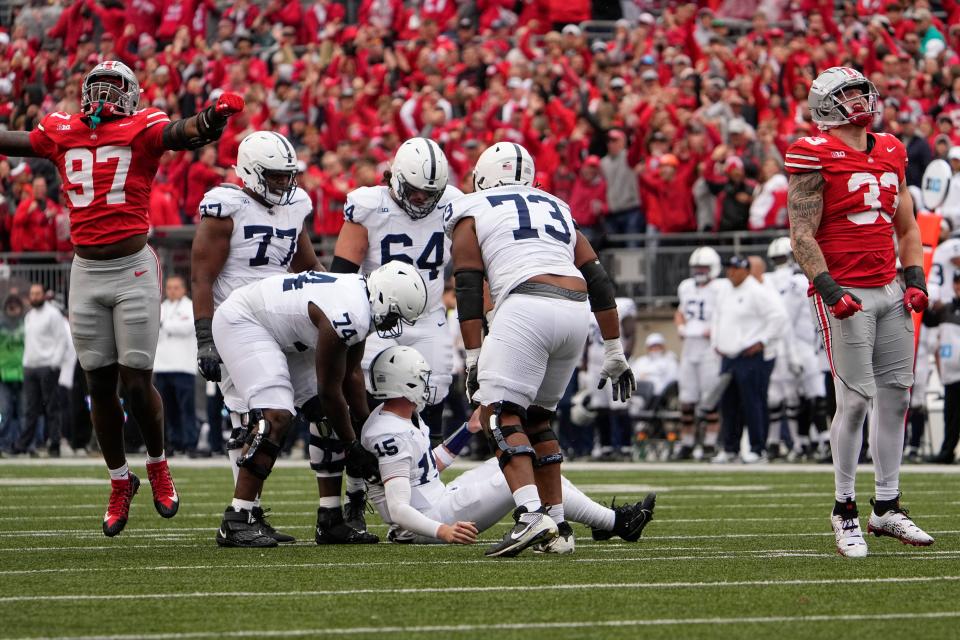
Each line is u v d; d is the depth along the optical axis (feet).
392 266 80.59
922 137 186.50
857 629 52.80
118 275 85.46
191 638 51.39
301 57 268.21
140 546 82.64
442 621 54.70
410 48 245.04
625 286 202.90
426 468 82.38
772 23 244.63
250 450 81.30
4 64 274.77
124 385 86.69
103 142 84.38
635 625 53.67
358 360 81.56
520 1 255.29
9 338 200.13
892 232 78.84
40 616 56.03
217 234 87.25
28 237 219.41
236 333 81.87
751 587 63.10
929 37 228.63
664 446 189.67
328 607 58.03
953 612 56.44
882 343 78.48
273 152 86.84
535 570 69.41
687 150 202.59
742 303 170.91
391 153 212.23
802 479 138.92
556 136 212.02
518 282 74.59
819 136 78.84
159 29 278.87
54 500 118.32
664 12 248.11
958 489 123.54
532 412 77.77
